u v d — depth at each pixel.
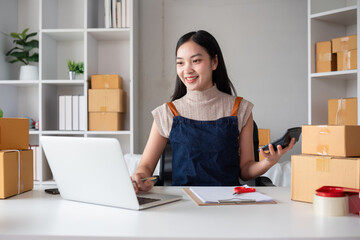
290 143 1.20
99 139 0.89
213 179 1.48
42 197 1.08
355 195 0.84
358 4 2.30
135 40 2.98
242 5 3.17
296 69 3.16
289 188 1.19
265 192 1.12
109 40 3.16
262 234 0.67
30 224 0.75
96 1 3.09
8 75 3.06
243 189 1.09
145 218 0.80
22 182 1.15
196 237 0.65
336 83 2.76
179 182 1.52
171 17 3.19
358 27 2.31
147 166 1.58
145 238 0.66
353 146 0.93
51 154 1.02
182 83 1.69
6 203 0.99
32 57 2.94
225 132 1.51
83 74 3.06
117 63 3.16
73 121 2.86
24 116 3.13
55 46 3.10
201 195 1.03
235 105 1.57
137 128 3.11
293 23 3.15
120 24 2.85
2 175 1.05
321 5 2.67
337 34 2.76
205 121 1.53
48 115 2.95
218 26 3.18
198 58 1.50
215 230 0.70
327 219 0.78
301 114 3.16
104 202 0.94
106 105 2.83
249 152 1.56
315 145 0.99
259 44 3.17
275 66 3.16
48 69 2.96
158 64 3.20
